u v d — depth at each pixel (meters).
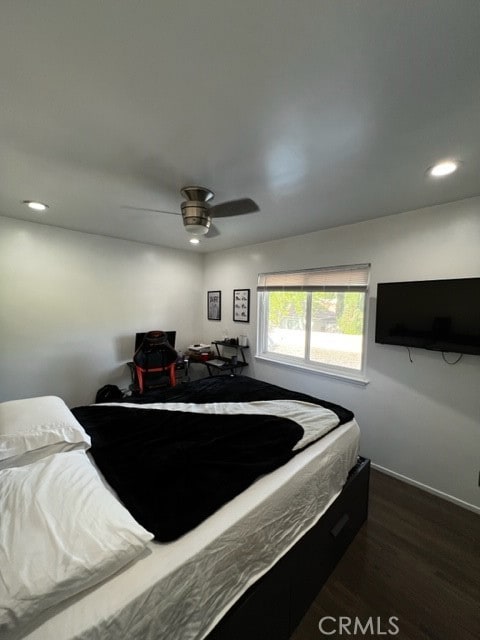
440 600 1.37
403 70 0.89
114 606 0.71
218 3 0.70
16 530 0.79
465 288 1.88
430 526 1.84
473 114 1.08
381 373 2.42
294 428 1.65
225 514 1.04
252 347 3.64
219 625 0.92
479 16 0.71
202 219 1.93
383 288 2.29
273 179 1.68
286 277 3.20
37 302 2.81
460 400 2.01
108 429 1.65
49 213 2.42
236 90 0.98
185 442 1.50
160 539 0.90
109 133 1.25
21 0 0.69
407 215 2.23
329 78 0.92
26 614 0.62
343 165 1.51
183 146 1.34
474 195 1.88
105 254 3.26
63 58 0.86
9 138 1.29
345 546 1.65
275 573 1.12
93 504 0.93
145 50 0.83
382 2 0.69
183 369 4.11
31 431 1.36
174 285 3.97
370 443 2.51
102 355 3.30
